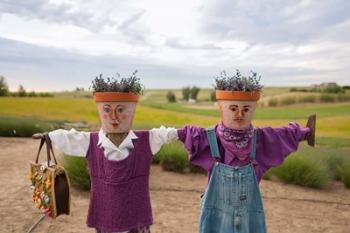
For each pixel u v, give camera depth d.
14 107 19.47
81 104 20.69
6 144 13.72
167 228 5.83
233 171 3.64
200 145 3.79
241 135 3.69
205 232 3.72
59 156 8.94
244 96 3.58
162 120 21.12
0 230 5.40
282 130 3.86
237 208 3.64
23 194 7.18
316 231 6.08
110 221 3.71
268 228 6.10
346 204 7.70
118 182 3.69
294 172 9.14
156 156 10.48
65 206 3.78
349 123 17.19
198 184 8.70
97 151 3.76
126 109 3.71
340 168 9.92
